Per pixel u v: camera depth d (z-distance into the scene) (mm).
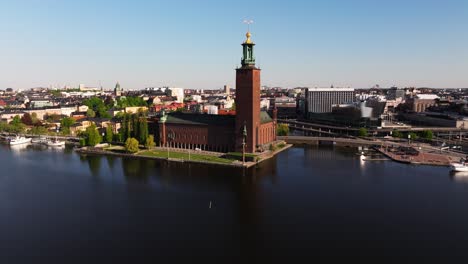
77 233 92438
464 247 84125
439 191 126562
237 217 102562
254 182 138500
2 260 78750
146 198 119375
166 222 99125
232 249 83500
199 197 120250
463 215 103438
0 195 123750
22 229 95062
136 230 94062
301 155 198500
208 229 94625
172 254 81125
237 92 183375
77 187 132750
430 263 77000
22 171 158125
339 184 135500
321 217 102562
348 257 79750
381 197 119875
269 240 88188
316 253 81562
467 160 169375
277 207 110625
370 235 90812
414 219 100875
